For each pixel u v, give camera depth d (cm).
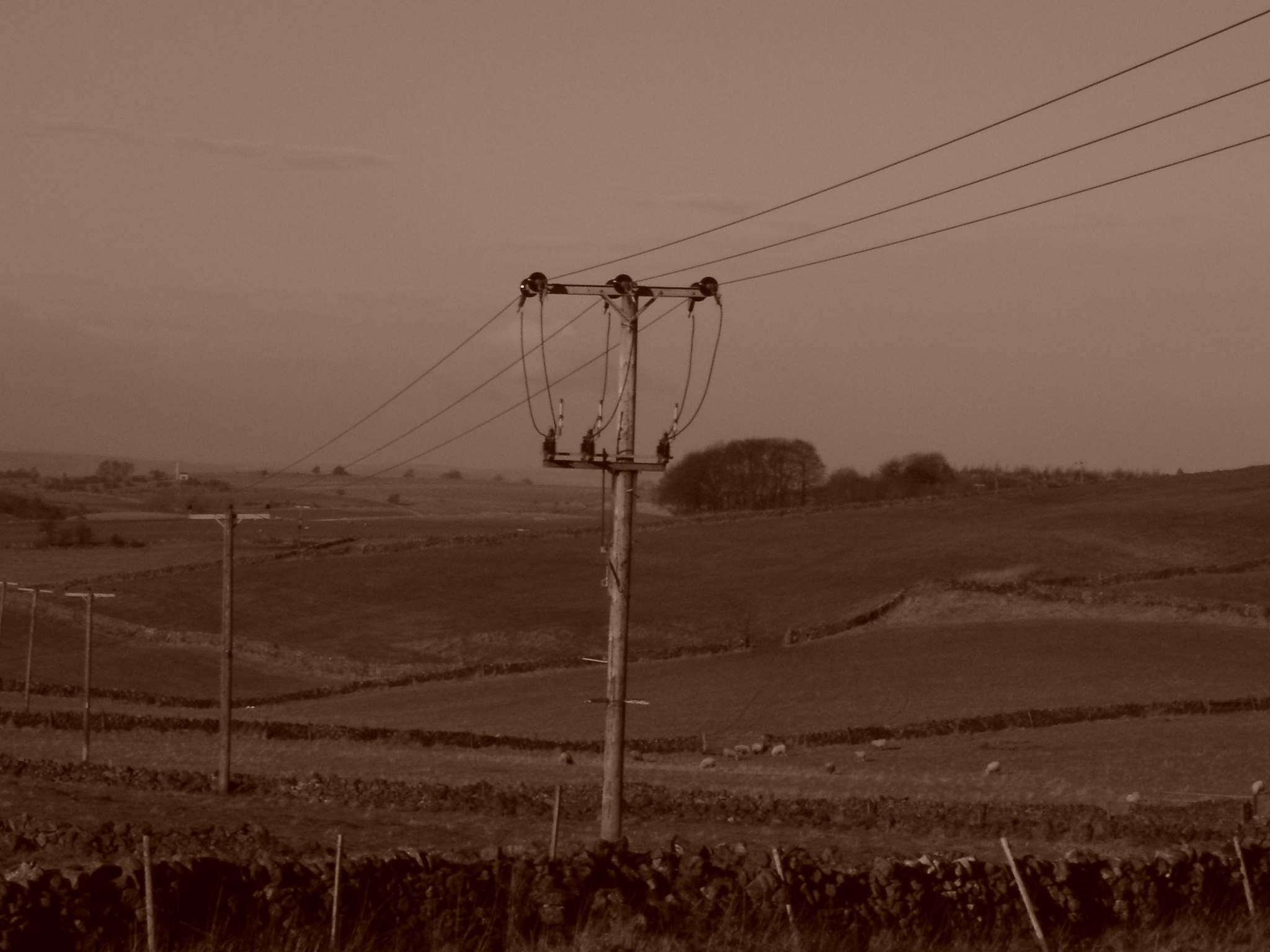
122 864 2420
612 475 3609
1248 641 10756
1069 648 10625
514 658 12275
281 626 13338
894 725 8525
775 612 13300
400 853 2672
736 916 2716
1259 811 5838
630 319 3553
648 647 12419
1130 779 6794
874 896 2852
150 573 15325
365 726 8950
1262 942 2939
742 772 7219
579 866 2730
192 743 7906
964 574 14288
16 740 7656
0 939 2217
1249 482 19700
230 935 2409
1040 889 3000
